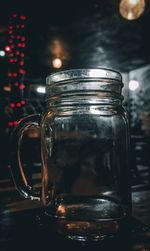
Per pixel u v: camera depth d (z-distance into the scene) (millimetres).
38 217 207
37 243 156
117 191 187
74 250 144
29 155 382
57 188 183
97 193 184
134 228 177
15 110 939
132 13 978
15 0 1305
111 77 189
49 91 192
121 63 2812
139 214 221
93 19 1746
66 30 1870
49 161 187
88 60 2596
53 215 166
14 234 173
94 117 195
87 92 184
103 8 1612
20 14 1199
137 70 3102
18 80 1013
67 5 1518
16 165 192
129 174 192
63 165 187
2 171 563
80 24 1797
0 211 232
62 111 195
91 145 190
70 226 155
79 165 187
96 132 192
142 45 2273
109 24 1846
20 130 196
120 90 195
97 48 2293
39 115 199
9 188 378
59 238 157
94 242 150
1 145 821
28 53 1685
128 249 145
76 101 188
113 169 188
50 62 1929
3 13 1359
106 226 155
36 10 1464
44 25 1695
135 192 326
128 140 197
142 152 1788
